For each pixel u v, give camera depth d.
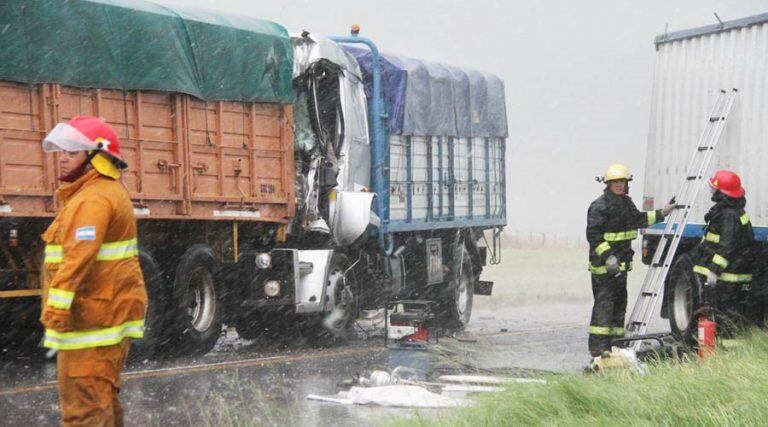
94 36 23.77
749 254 26.48
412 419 16.02
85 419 12.61
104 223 12.45
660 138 31.94
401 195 34.56
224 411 17.94
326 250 30.38
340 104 31.80
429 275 35.75
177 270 26.25
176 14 26.23
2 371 22.91
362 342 31.64
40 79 22.52
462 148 38.66
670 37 31.56
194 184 26.80
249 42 28.48
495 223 41.34
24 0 22.09
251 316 30.50
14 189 21.98
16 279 23.16
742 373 16.83
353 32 34.16
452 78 37.78
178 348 26.53
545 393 15.68
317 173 31.09
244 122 28.66
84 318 12.57
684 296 29.34
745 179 28.55
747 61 28.84
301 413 18.14
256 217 28.88
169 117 26.17
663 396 15.34
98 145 12.68
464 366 23.25
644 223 26.02
